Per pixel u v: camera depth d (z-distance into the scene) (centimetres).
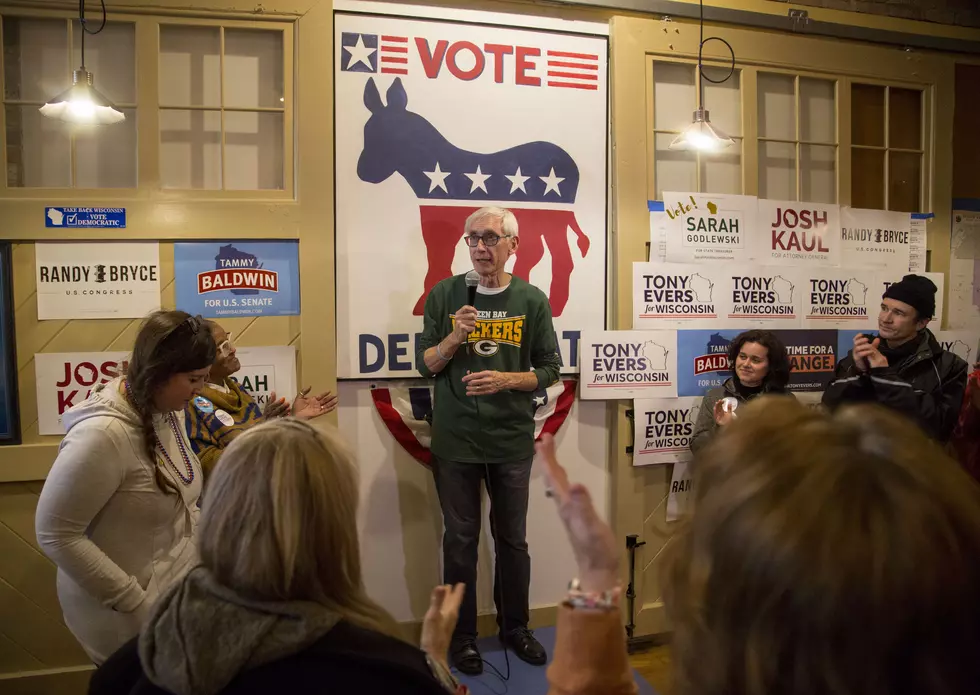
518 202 297
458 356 272
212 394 217
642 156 308
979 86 349
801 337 329
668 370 311
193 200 265
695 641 58
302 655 87
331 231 276
